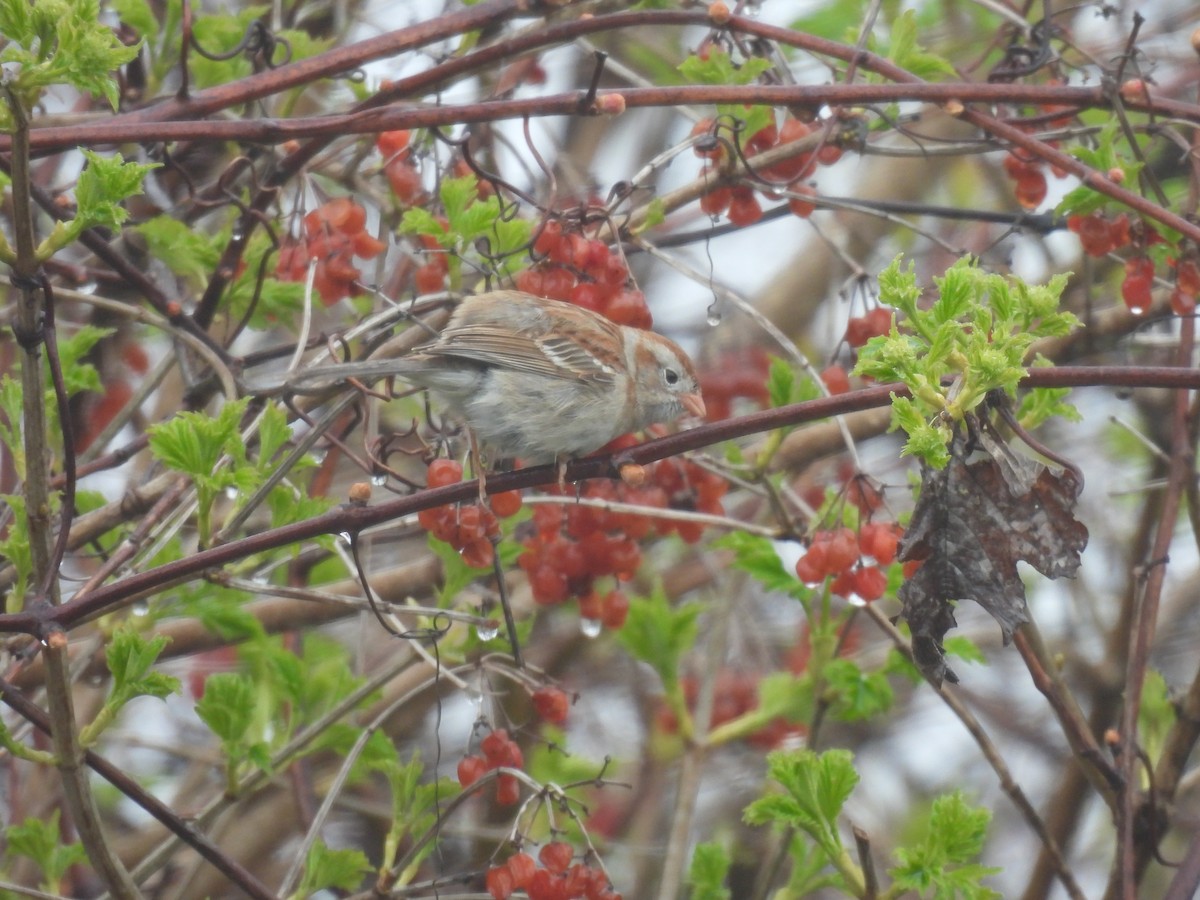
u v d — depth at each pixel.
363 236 9.79
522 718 12.98
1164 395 13.70
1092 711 11.68
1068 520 7.16
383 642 14.94
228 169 9.80
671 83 15.09
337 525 7.57
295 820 13.65
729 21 9.22
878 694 10.62
